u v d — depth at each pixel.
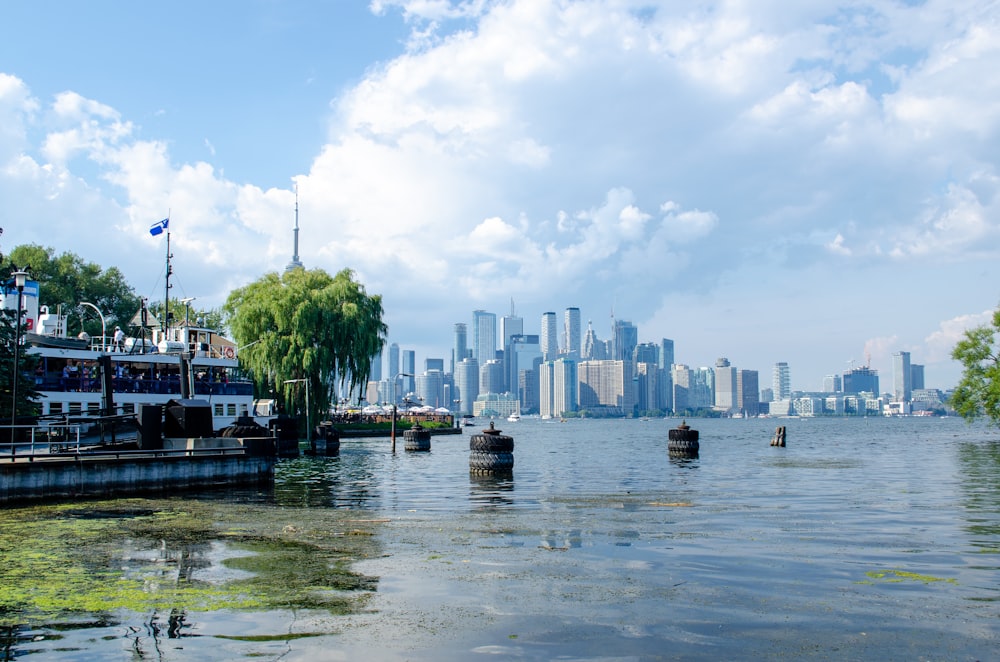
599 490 34.88
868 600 13.73
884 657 10.73
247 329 78.81
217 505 29.16
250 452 37.00
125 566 16.89
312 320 77.19
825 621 12.41
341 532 21.47
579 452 77.69
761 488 35.34
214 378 67.81
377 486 37.94
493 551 18.45
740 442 103.50
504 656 10.80
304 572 16.17
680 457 62.66
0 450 39.66
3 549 19.03
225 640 11.57
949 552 18.31
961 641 11.41
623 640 11.47
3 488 28.45
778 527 22.34
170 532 21.72
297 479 42.56
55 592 14.53
